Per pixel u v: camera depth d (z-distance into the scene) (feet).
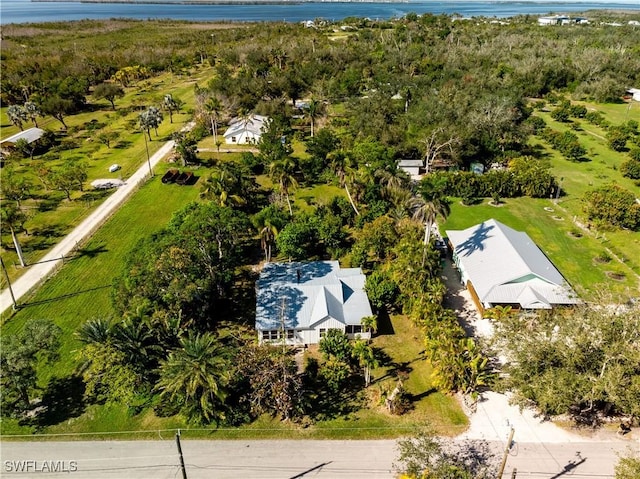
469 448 111.96
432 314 141.28
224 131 354.54
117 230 214.07
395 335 149.38
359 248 181.88
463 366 123.24
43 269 185.16
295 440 115.14
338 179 256.73
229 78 415.23
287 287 154.10
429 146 270.46
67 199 245.45
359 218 210.79
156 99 442.09
